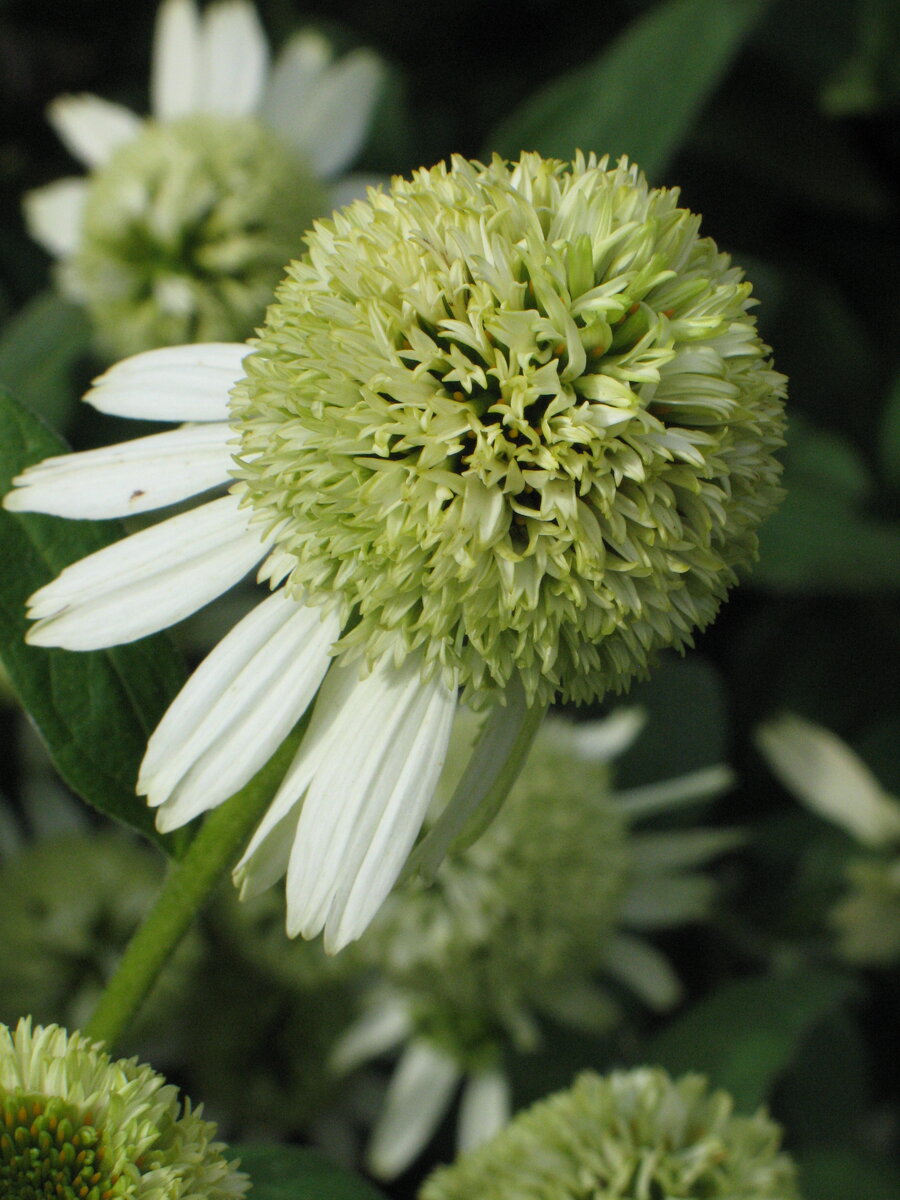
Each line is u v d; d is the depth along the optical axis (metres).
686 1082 0.47
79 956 0.60
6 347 0.64
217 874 0.42
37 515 0.42
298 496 0.41
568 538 0.41
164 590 0.42
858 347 0.69
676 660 0.64
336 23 0.74
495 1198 0.46
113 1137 0.40
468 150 0.73
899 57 0.65
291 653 0.41
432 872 0.41
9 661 0.42
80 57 0.77
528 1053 0.58
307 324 0.41
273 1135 0.62
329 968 0.57
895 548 0.61
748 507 0.42
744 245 0.70
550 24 0.75
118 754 0.42
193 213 0.60
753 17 0.57
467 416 0.41
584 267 0.41
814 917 0.62
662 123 0.57
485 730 0.42
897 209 0.71
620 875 0.56
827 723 0.67
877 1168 0.53
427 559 0.41
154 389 0.43
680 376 0.41
